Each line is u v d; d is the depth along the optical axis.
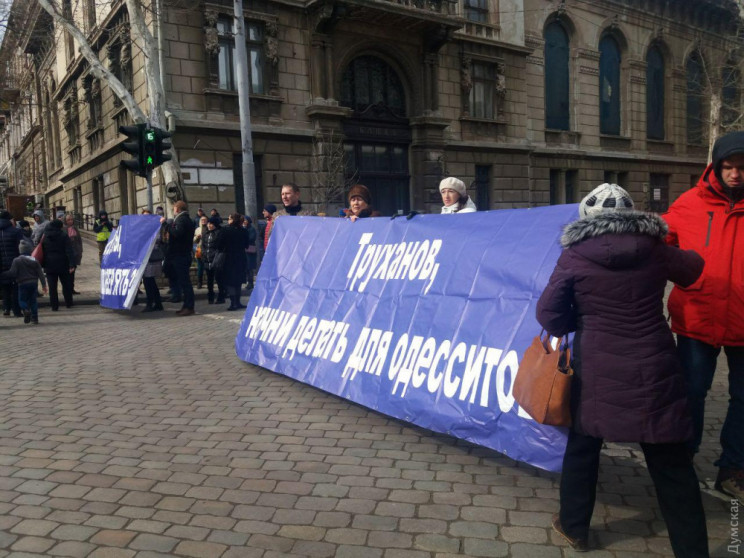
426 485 3.34
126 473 3.55
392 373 4.20
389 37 20.81
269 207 9.17
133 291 9.95
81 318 10.27
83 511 3.07
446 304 4.01
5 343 7.90
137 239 10.24
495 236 3.95
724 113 31.81
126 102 15.54
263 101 18.58
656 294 2.41
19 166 51.34
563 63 27.19
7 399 5.15
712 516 2.93
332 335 5.00
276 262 6.34
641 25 29.73
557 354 2.54
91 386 5.53
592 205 2.54
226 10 17.73
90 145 25.59
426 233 4.54
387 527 2.88
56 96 30.62
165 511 3.07
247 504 3.13
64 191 32.25
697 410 3.19
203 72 17.55
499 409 3.35
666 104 31.88
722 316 3.00
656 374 2.34
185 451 3.89
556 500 3.14
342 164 19.66
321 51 19.41
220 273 11.41
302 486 3.35
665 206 32.25
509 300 3.59
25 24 22.98
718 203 3.07
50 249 11.38
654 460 2.44
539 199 26.17
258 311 6.25
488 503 3.12
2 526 2.92
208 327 8.90
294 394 5.15
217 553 2.66
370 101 21.19
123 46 19.77
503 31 24.20
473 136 23.62
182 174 17.28
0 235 10.45
